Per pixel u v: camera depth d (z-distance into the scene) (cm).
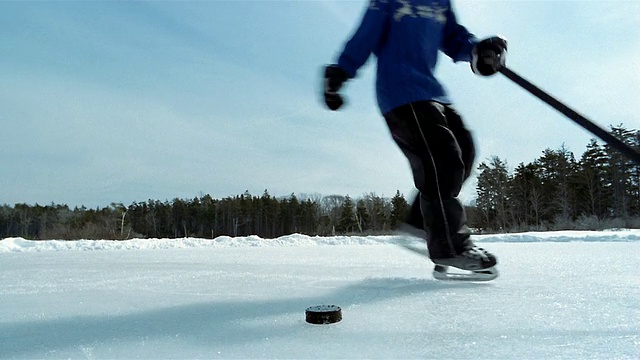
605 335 107
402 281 210
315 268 280
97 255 499
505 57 193
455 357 92
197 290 192
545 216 3653
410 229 213
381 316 131
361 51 200
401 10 202
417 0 206
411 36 201
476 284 193
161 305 157
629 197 3253
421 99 192
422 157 188
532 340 104
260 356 94
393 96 196
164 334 115
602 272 229
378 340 105
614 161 3319
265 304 155
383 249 552
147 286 207
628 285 183
